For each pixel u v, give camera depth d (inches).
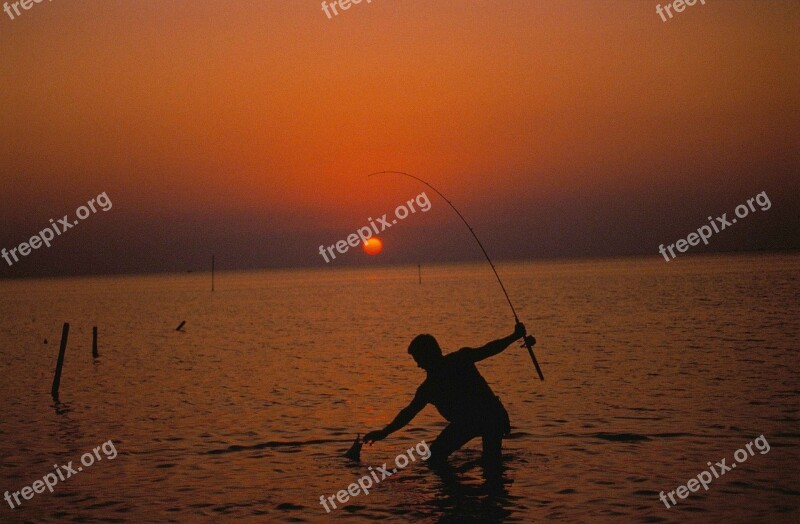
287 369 896.9
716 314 1501.0
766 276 3548.2
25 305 3479.3
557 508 329.1
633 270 5940.0
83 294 5002.5
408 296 3154.5
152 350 1231.5
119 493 370.9
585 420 510.9
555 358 896.9
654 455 410.6
